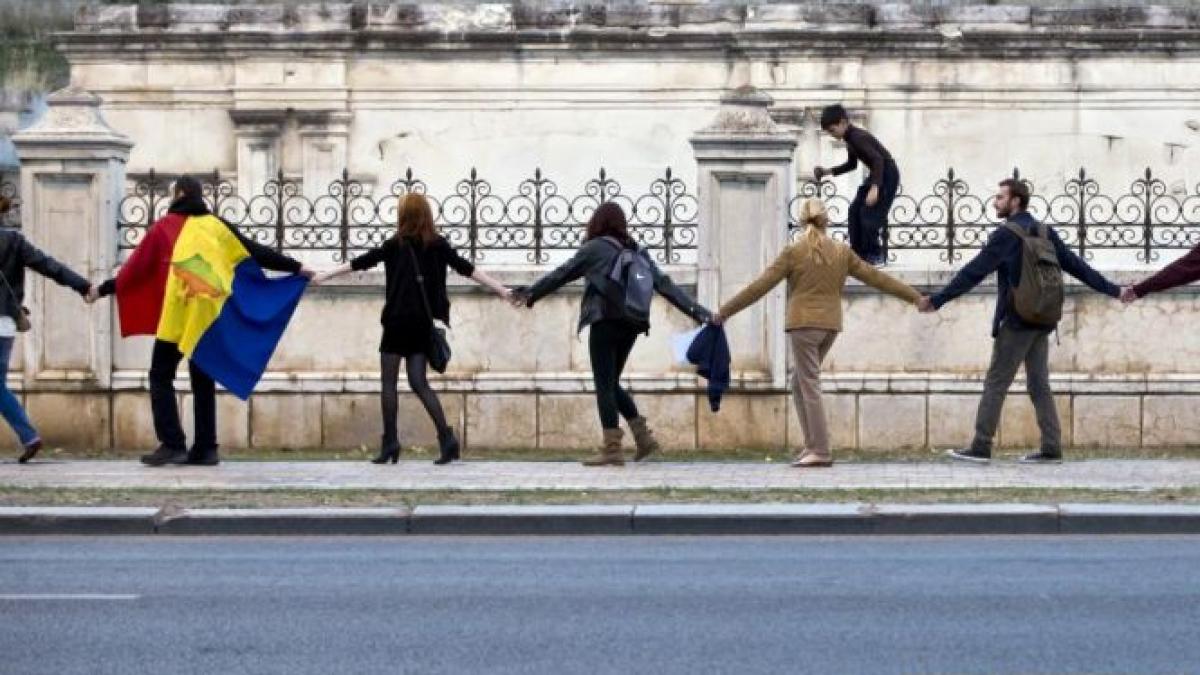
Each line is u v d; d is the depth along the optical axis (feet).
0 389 89.04
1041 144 162.30
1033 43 161.27
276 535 73.26
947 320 96.89
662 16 162.50
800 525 72.79
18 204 103.60
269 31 163.53
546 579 62.23
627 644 51.72
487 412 97.45
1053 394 96.53
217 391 98.27
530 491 78.54
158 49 165.27
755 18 162.30
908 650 50.83
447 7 163.43
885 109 162.30
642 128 162.71
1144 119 161.89
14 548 69.97
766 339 96.63
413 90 164.14
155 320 88.22
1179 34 160.66
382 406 88.89
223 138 165.27
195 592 59.93
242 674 48.39
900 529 72.69
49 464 89.45
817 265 86.17
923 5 162.91
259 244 89.40
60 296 98.53
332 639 52.49
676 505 74.84
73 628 54.08
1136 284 89.56
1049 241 86.94
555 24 162.91
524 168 163.53
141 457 94.22
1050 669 48.65
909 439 96.53
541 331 97.60
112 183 98.99
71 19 208.64
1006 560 65.87
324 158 164.25
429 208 87.97
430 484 80.89
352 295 98.27
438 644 51.85
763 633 53.11
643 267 86.58
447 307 88.79
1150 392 96.22
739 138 96.27
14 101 173.88
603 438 87.92
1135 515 72.49
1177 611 56.08
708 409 96.78
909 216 159.02
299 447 98.27
